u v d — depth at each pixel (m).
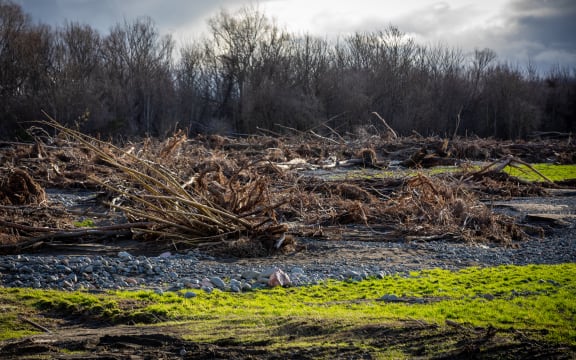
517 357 6.55
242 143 45.12
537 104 80.12
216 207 15.80
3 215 16.95
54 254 14.09
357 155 39.19
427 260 13.93
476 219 18.53
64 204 21.83
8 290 9.94
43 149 32.25
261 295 10.20
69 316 8.82
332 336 7.27
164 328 7.90
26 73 64.19
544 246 16.12
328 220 19.22
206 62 77.06
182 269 12.38
